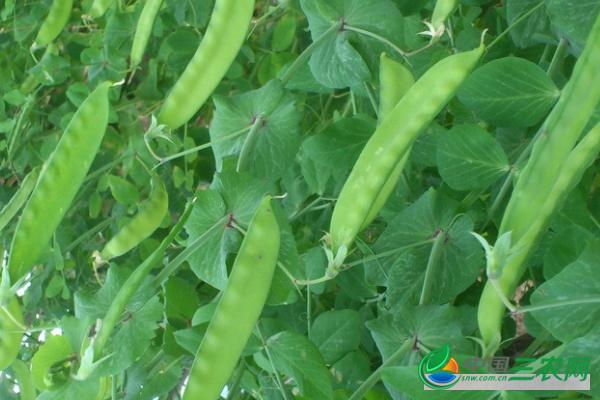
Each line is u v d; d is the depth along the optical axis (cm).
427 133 43
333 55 42
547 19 44
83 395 40
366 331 47
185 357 46
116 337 41
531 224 35
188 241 42
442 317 40
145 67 64
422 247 42
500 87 41
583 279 35
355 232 37
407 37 47
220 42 41
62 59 58
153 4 45
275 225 38
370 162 37
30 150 61
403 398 39
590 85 36
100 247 61
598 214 43
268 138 43
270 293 40
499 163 41
